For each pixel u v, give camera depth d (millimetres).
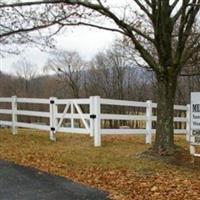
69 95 47500
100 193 8508
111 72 44125
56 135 16703
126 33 12078
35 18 12266
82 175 10023
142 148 13891
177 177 10180
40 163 11039
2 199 7809
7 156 11859
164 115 12375
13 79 50656
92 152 12875
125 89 42281
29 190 8500
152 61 12336
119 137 17438
